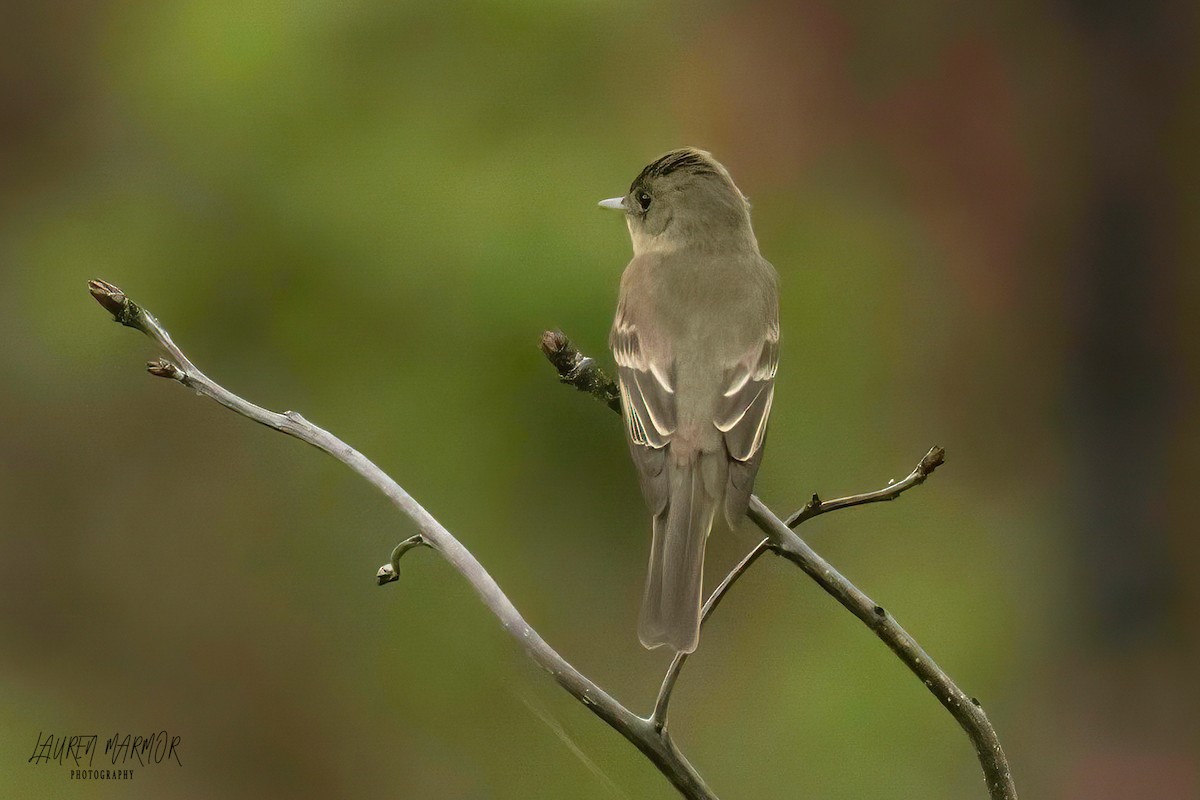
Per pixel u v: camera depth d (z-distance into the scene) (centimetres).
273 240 1073
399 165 1070
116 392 1231
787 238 1321
